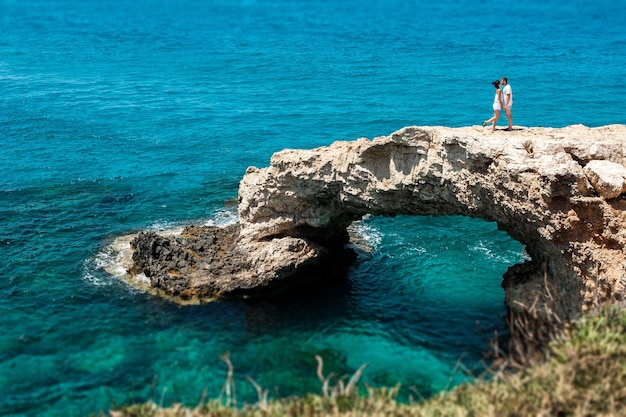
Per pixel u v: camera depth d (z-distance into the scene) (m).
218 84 87.88
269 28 166.75
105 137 62.31
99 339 28.77
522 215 26.30
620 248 24.53
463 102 75.00
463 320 30.41
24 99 77.31
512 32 152.38
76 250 37.50
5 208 43.75
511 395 18.17
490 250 38.06
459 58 108.56
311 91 82.75
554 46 123.62
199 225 41.31
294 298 33.00
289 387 25.42
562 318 26.23
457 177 27.94
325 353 27.94
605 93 77.94
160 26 171.00
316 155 32.03
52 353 27.66
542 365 18.94
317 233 34.84
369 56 112.12
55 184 48.84
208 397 24.69
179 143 60.81
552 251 26.78
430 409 18.66
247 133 64.12
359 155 30.59
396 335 29.36
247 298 32.62
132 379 25.94
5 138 60.97
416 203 30.55
